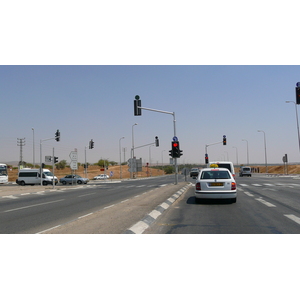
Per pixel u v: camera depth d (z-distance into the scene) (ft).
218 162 76.59
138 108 82.99
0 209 50.62
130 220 34.17
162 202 50.49
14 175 282.36
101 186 124.98
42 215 42.39
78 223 33.14
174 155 104.12
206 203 51.44
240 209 43.75
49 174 162.30
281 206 46.50
